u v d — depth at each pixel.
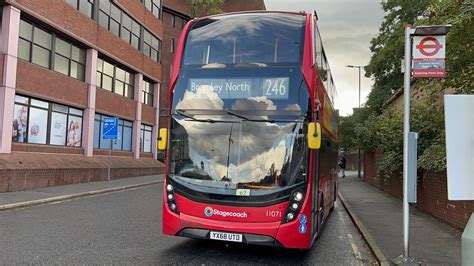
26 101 19.02
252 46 7.39
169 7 49.12
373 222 11.55
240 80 7.20
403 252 7.57
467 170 4.25
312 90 6.99
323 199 8.84
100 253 7.28
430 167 11.75
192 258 7.21
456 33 8.66
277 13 7.79
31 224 9.95
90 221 10.62
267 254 7.80
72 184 19.89
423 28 6.83
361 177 36.78
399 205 15.67
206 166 6.97
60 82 21.25
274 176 6.70
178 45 7.81
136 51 30.78
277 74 7.10
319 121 7.36
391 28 33.62
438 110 13.78
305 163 6.75
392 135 15.97
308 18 7.57
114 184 21.19
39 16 19.08
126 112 29.70
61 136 21.83
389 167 16.92
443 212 11.31
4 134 16.94
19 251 7.22
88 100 23.98
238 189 6.72
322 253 8.12
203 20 8.02
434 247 8.21
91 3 24.50
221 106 7.16
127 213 12.22
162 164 34.25
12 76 17.33
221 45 7.54
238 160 6.87
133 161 29.58
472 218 4.16
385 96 33.75
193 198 6.89
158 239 8.65
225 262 7.05
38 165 17.80
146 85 34.09
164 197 7.20
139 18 31.47
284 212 6.59
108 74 27.58
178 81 7.52
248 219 6.62
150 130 34.59
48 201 14.10
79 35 22.67
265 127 6.91
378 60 33.62
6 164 15.90
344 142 37.53
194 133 7.17
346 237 9.99
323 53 8.94
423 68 6.93
